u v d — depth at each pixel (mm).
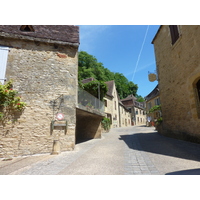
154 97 20766
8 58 5934
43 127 5715
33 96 5859
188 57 6480
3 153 5156
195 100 6078
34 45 6395
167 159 3943
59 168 3592
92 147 6469
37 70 6160
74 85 6520
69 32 7629
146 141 7312
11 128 5391
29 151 5387
